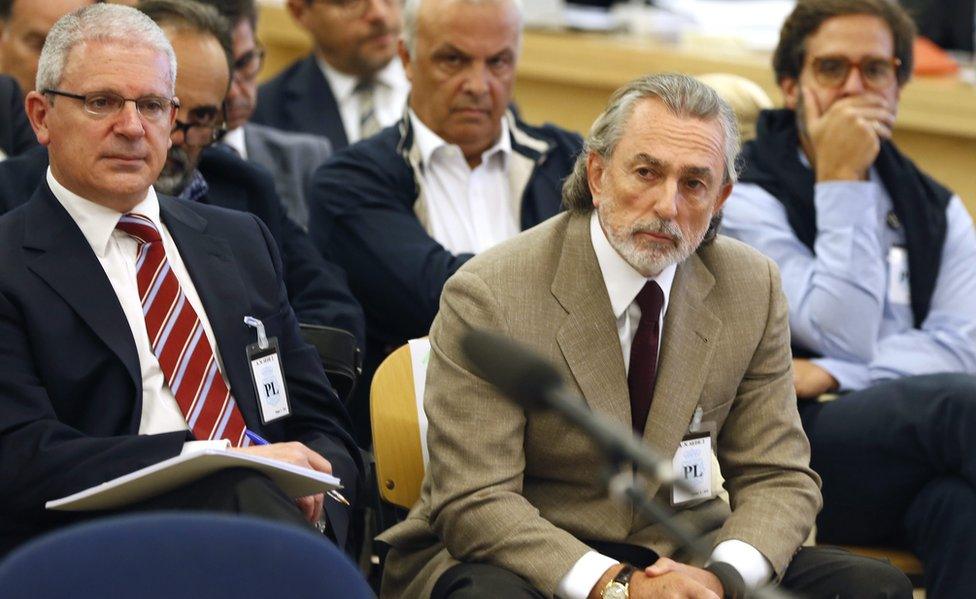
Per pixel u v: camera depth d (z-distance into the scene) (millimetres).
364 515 9008
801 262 10547
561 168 11148
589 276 7629
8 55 10555
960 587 8727
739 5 19469
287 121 14203
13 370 7160
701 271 7898
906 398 9125
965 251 10797
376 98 14523
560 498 7664
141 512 6656
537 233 7848
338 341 9172
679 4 19609
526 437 7582
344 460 8039
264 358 7922
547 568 7086
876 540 9453
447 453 7426
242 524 5125
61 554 4867
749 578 7371
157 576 4996
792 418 8000
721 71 16625
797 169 10820
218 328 7828
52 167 7660
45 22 10438
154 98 7613
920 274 10648
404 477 8328
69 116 7484
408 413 8352
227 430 7652
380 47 14266
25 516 7066
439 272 10328
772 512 7648
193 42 9523
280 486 6922
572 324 7523
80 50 7523
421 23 10797
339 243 10758
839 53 10703
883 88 10805
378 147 10992
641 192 7461
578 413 4922
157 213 7910
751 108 11875
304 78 14430
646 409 7637
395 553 7938
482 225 10953
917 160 16328
